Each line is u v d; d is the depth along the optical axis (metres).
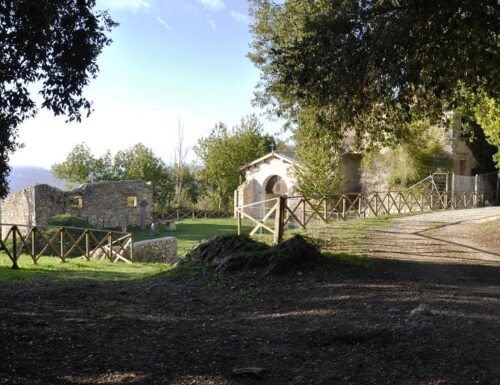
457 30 9.23
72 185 47.41
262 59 18.77
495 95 10.95
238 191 39.06
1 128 7.36
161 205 46.25
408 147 29.05
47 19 7.06
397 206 24.77
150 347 4.80
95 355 4.46
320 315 6.01
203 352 4.69
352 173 32.94
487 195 30.20
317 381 3.99
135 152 47.59
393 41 8.26
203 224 35.22
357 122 11.66
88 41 7.92
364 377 4.07
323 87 9.41
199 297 7.28
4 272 10.56
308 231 15.06
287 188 36.44
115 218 35.84
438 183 28.06
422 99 11.33
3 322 5.46
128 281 8.91
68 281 9.22
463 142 29.80
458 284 8.05
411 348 4.70
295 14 15.28
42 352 4.42
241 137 45.53
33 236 13.14
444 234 14.90
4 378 3.61
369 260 9.76
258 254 8.57
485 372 4.11
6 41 7.18
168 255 19.70
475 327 5.34
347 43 8.85
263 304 6.73
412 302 6.50
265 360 4.49
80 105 8.10
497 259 10.96
